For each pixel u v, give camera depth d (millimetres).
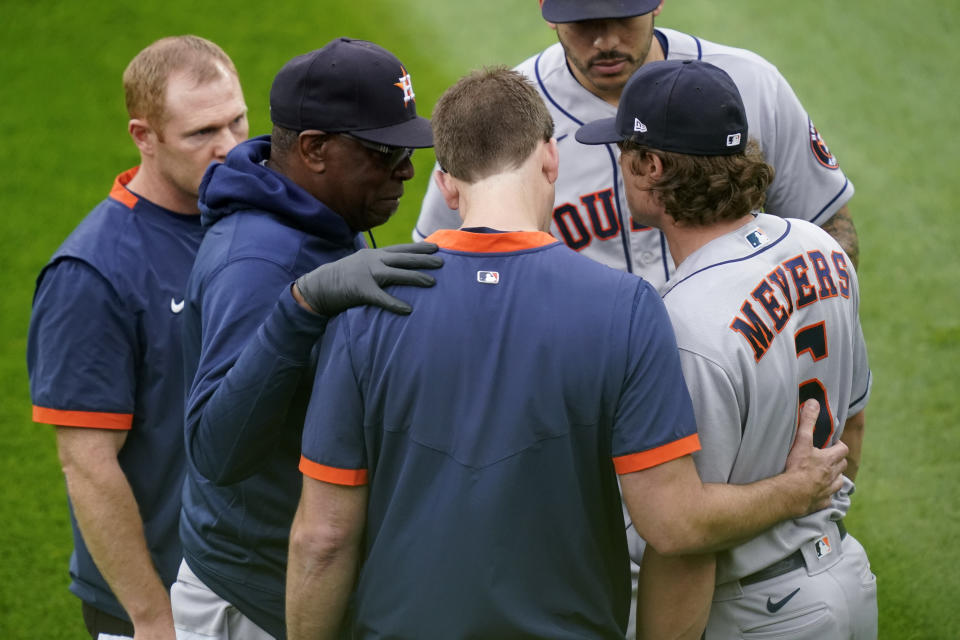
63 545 20281
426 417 8688
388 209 10930
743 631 10391
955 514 19719
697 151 9797
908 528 19438
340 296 8844
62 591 19062
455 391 8648
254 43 37312
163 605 12594
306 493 9180
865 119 34406
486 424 8602
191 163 12883
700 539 9008
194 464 10070
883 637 16641
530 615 8836
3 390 24812
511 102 9070
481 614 8750
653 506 8781
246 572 10820
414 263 8812
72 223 30375
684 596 9664
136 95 12820
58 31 38344
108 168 32469
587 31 12688
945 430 22234
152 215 13086
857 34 38406
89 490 12398
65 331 12383
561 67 13945
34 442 23250
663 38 14016
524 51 37219
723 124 9781
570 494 8797
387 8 39438
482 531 8656
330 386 8945
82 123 34375
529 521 8727
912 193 30969
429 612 8891
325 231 10406
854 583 10625
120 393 12602
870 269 28000
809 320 10117
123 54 37188
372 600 9227
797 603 10250
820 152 14086
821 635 10297
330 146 10352
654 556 9703
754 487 9641
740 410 9555
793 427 10039
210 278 10086
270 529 10648
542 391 8578
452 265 8789
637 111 10055
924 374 24078
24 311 27359
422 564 8852
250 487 10531
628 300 8688
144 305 12734
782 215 14398
